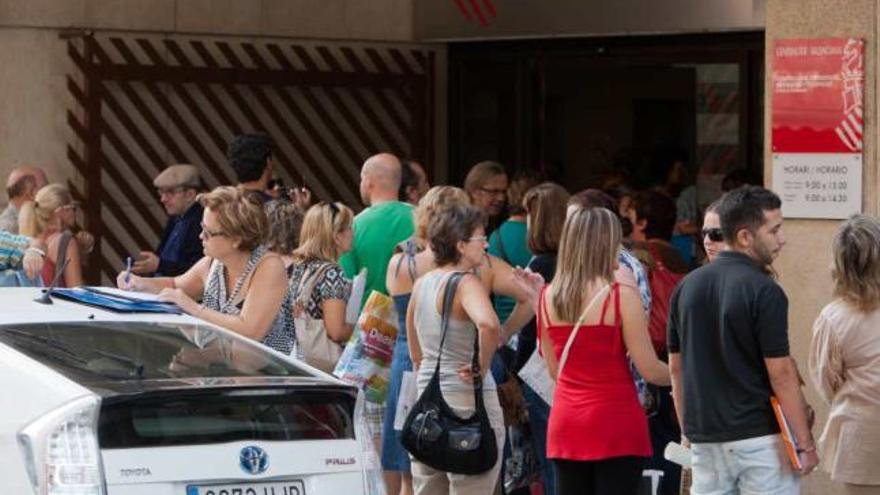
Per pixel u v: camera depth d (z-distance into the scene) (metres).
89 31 19.56
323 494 9.41
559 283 11.11
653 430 13.34
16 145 19.59
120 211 19.94
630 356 11.13
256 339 12.24
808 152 13.78
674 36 19.91
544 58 21.08
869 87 13.52
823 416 13.71
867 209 13.56
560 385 11.23
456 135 21.75
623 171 20.34
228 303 12.47
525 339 13.12
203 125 20.47
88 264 19.64
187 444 8.99
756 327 10.05
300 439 9.43
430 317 11.62
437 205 12.48
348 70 21.23
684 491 13.04
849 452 10.86
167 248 16.89
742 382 10.13
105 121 19.78
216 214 12.28
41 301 10.77
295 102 21.08
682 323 10.39
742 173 18.53
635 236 14.51
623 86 20.42
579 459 11.05
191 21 20.23
